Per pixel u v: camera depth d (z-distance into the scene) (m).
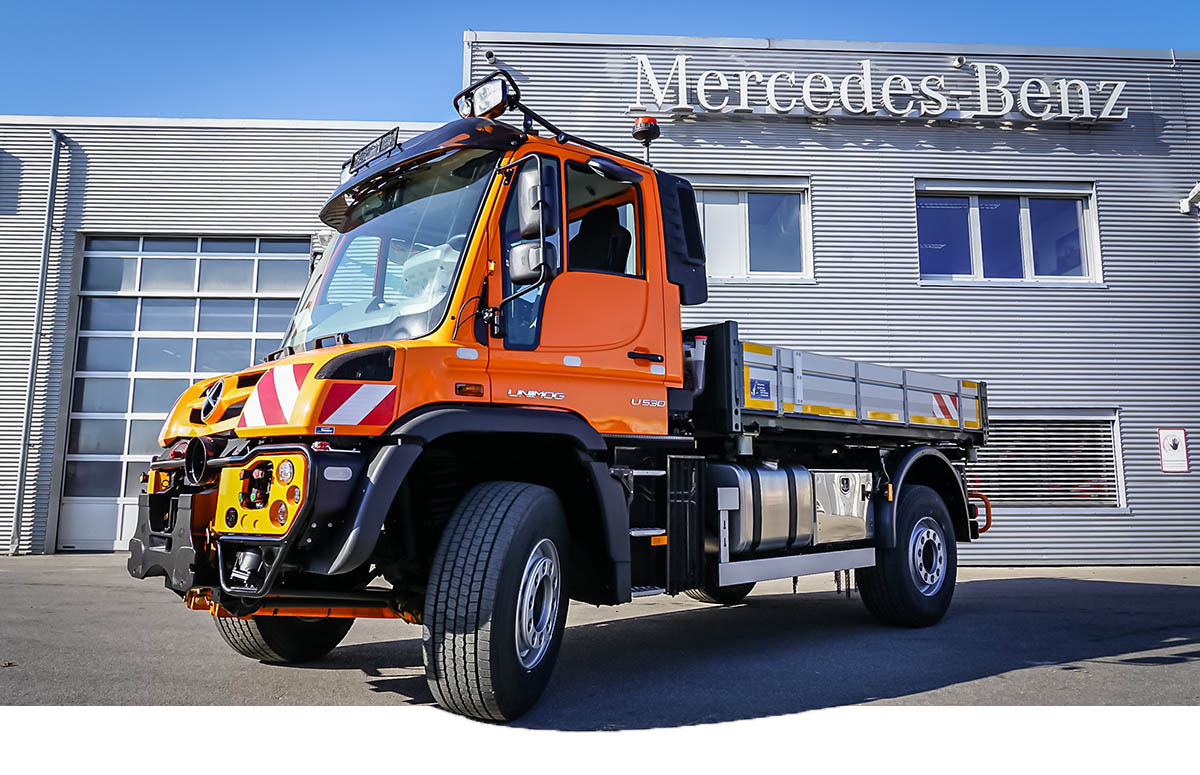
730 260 13.27
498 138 4.21
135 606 7.39
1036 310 13.33
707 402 5.27
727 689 4.35
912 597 6.38
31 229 13.97
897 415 6.75
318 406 3.33
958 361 13.14
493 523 3.63
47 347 13.73
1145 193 13.74
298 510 3.20
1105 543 12.70
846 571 6.60
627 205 4.73
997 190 13.60
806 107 13.34
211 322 14.23
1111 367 13.22
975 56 13.84
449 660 3.49
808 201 13.41
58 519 13.55
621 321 4.51
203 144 14.30
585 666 4.97
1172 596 8.59
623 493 4.19
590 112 13.33
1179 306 13.47
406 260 4.20
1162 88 14.02
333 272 4.60
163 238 14.34
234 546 3.42
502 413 3.77
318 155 14.32
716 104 13.40
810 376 5.88
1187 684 4.48
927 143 13.62
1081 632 6.24
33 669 4.75
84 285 14.14
